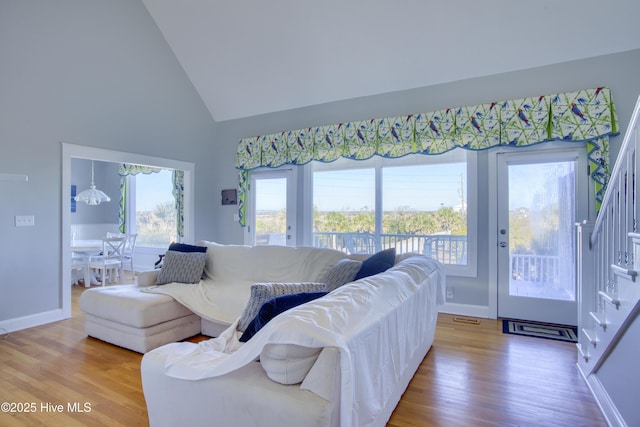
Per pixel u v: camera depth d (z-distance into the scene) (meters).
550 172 3.71
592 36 3.32
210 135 5.79
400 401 2.15
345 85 4.56
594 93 3.36
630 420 1.75
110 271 5.98
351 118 4.70
